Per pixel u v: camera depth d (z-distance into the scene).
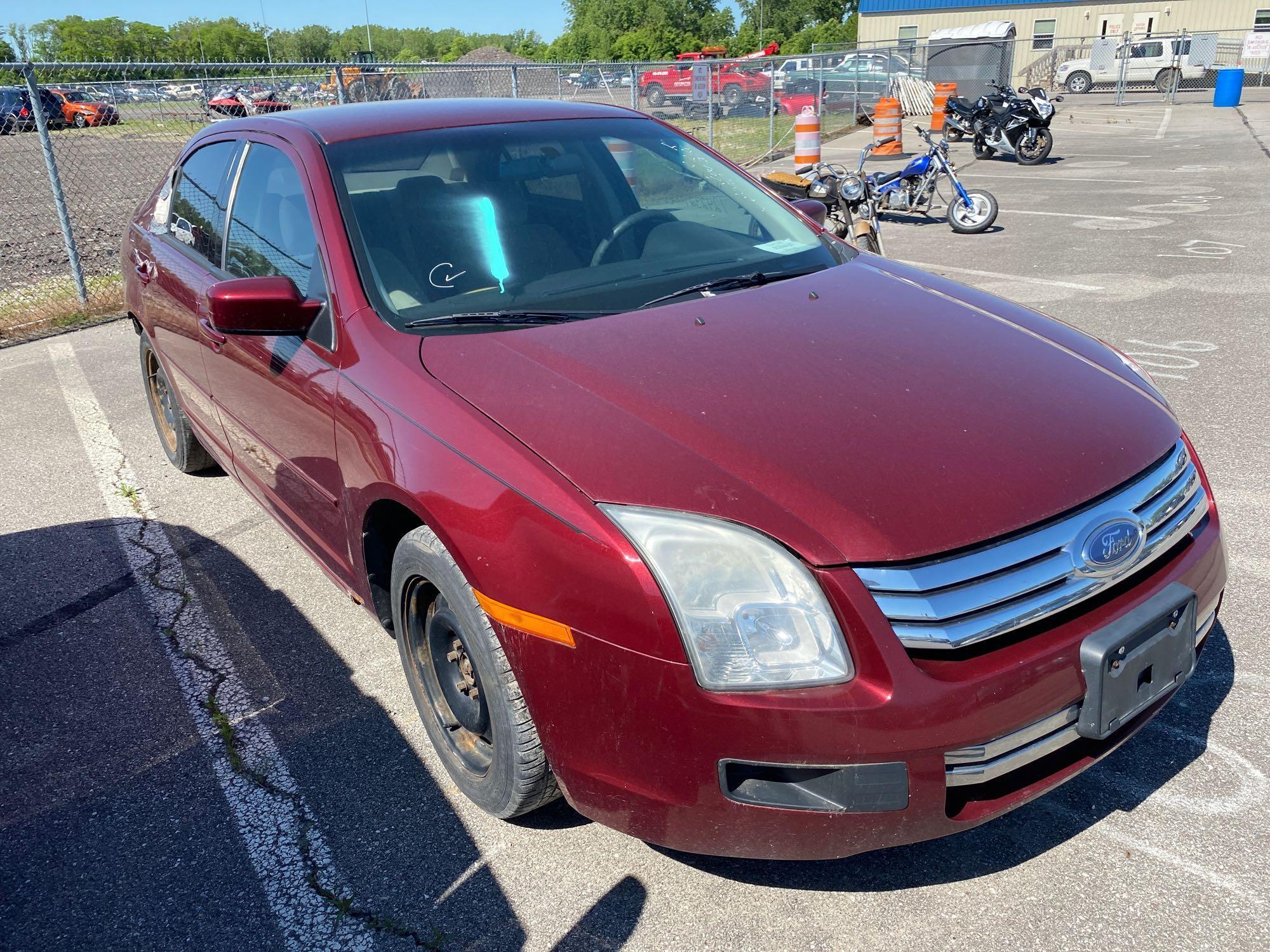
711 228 3.25
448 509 2.15
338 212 2.88
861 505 1.91
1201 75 33.16
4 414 5.98
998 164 16.55
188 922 2.26
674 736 1.89
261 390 3.14
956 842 2.35
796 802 1.89
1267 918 2.07
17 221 13.96
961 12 40.91
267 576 3.89
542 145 3.30
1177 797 2.43
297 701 3.08
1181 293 7.19
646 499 1.94
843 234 8.66
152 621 3.60
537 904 2.25
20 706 3.13
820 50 43.75
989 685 1.85
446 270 2.80
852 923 2.14
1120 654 1.98
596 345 2.45
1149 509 2.13
